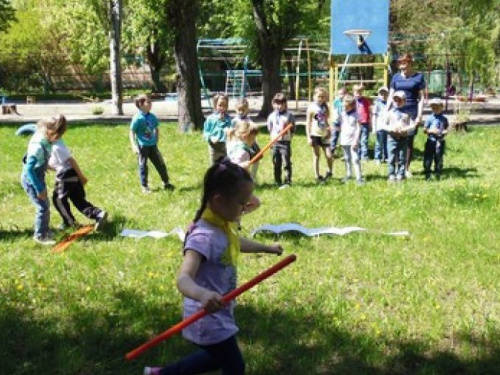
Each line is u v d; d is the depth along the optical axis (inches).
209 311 121.1
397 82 446.9
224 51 1537.9
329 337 187.2
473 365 173.8
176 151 610.5
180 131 781.9
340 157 557.3
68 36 1908.2
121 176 469.1
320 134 439.5
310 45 1421.0
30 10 2005.4
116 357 178.4
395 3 1339.8
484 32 859.4
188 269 126.6
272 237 290.5
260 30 1015.6
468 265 251.9
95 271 245.8
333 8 661.9
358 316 203.3
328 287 229.1
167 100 1710.1
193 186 430.3
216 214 133.6
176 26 765.3
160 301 215.0
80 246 280.4
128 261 258.7
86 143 684.7
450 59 1076.5
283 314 204.1
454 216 326.0
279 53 1024.9
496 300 219.8
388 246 276.7
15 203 380.8
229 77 1701.5
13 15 1315.2
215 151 401.1
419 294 221.6
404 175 437.7
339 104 511.5
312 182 435.2
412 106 445.4
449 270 246.7
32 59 1978.3
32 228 318.3
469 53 868.6
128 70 2201.0
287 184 417.4
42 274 243.3
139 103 399.2
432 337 188.2
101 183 441.7
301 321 198.7
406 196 370.3
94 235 300.4
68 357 175.3
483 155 566.9
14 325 197.0
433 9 1316.4
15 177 486.3
